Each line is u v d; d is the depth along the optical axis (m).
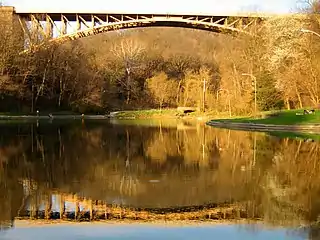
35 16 59.81
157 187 10.98
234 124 39.56
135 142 23.97
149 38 88.19
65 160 16.22
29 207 9.01
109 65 72.88
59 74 61.34
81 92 63.91
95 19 62.19
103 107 67.00
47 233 7.28
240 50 53.50
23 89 57.09
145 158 16.88
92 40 84.38
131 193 10.29
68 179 12.16
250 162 15.50
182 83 69.94
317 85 41.66
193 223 7.85
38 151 19.17
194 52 81.75
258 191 10.45
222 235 7.17
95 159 16.55
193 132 32.31
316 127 32.81
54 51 59.44
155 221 7.99
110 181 11.84
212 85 63.22
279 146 20.98
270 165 14.71
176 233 7.27
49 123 45.06
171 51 81.81
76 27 60.09
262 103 47.47
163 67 76.69
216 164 15.05
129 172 13.37
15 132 30.97
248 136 27.64
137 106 70.62
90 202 9.44
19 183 11.58
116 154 18.23
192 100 66.25
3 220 8.05
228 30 60.84
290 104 49.00
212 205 9.16
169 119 59.41
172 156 17.50
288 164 14.90
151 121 53.16
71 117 60.25
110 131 33.22
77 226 7.68
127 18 60.94
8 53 53.44
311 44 41.25
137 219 8.14
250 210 8.70
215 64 72.94
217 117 54.94
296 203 9.22
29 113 58.44
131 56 74.06
